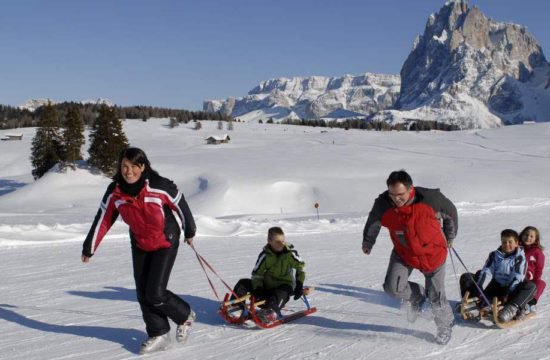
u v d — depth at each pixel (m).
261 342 5.32
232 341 5.36
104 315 6.49
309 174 59.97
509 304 5.75
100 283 8.48
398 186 4.81
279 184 54.69
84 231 15.02
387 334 5.58
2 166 86.94
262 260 6.09
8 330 5.86
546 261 10.23
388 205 5.03
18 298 7.43
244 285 6.16
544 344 5.16
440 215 4.99
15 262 10.50
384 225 5.10
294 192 54.00
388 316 6.35
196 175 60.94
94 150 64.88
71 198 56.75
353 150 81.00
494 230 16.00
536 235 6.26
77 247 12.63
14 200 57.22
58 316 6.45
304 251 12.15
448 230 5.12
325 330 5.76
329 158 71.88
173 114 166.25
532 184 53.59
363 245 5.24
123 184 4.64
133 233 4.82
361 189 54.38
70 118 67.31
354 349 5.07
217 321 6.14
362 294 7.61
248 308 5.84
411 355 4.88
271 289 6.10
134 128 131.12
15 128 135.88
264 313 5.71
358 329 5.79
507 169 60.59
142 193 4.61
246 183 54.84
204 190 54.84
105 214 4.82
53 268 9.85
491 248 12.43
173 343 5.30
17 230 14.33
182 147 96.88
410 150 80.81
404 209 4.92
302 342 5.32
